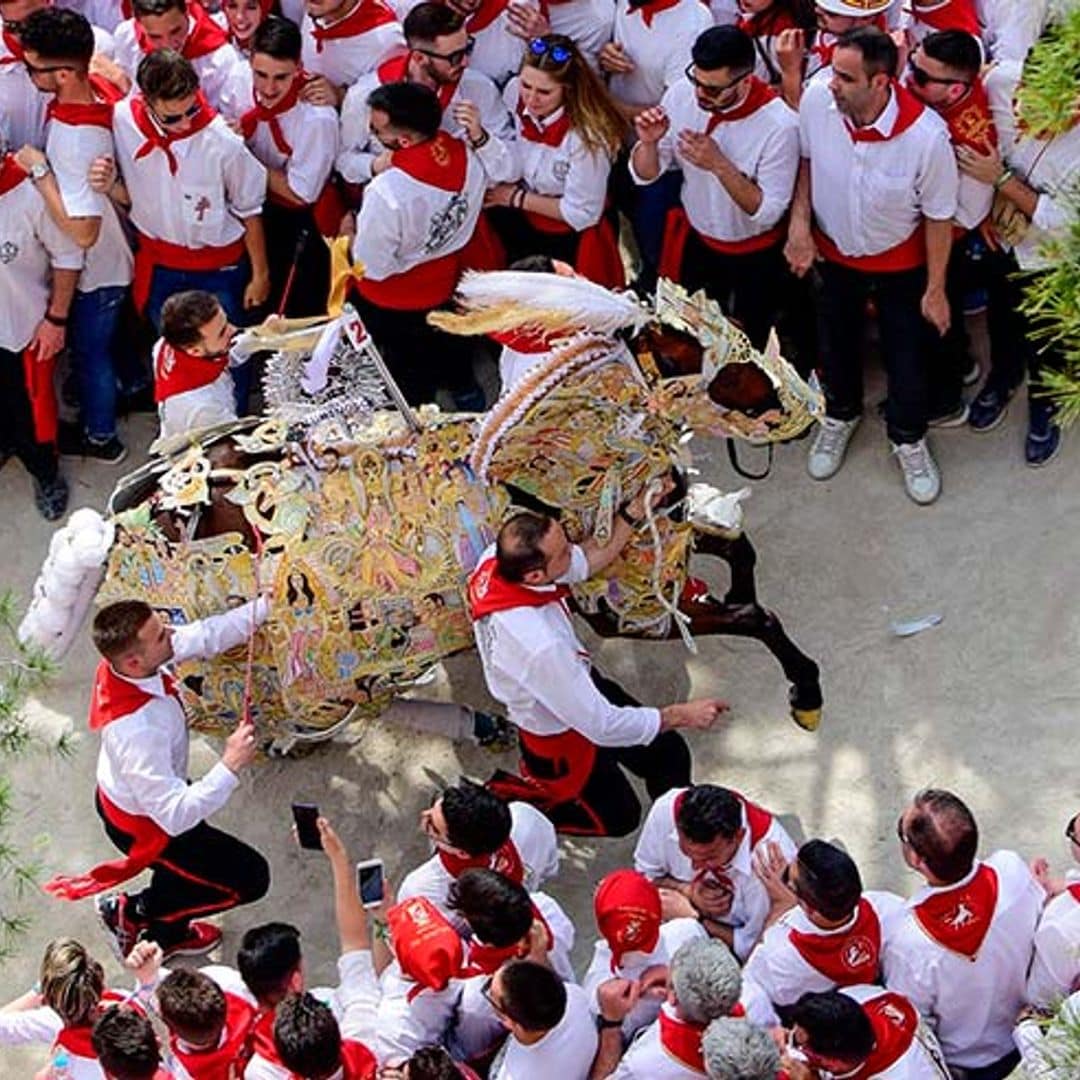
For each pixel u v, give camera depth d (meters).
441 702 7.95
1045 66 5.70
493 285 6.57
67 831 7.87
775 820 7.01
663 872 6.85
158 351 7.50
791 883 6.24
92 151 8.11
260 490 6.85
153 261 8.52
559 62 8.10
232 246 8.48
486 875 6.17
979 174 7.83
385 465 6.89
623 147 8.65
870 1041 5.87
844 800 7.74
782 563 8.46
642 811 7.72
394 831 7.79
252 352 7.60
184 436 7.10
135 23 8.65
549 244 8.60
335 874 6.78
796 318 8.87
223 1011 6.11
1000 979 6.35
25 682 7.11
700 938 6.06
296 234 8.77
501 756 7.95
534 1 8.55
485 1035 6.38
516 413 6.68
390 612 6.93
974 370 8.89
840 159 7.89
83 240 8.16
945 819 6.21
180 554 6.82
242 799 7.90
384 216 8.04
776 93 8.21
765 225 8.27
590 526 7.03
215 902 7.16
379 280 8.30
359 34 8.53
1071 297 5.62
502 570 6.72
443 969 6.17
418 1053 5.90
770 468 8.52
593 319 6.57
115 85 8.31
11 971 7.48
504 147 8.37
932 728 7.90
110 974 7.46
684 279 8.77
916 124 7.72
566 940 6.65
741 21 8.57
